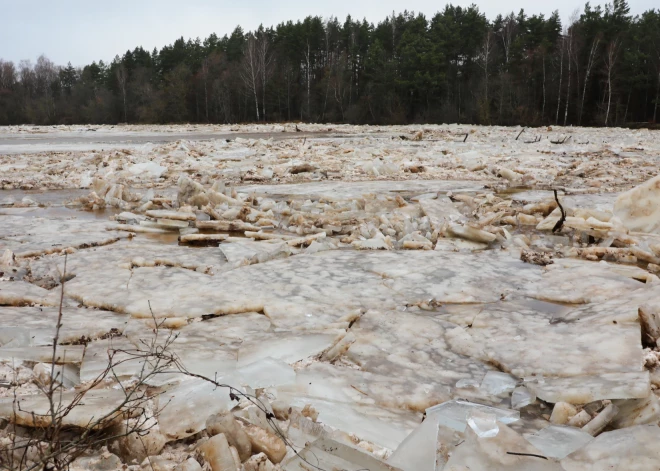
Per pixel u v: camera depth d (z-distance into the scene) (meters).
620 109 47.28
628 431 2.10
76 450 2.00
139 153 17.59
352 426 2.46
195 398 2.57
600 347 3.14
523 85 50.72
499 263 5.34
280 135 31.19
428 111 53.50
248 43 59.25
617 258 5.67
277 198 9.99
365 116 54.62
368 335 3.58
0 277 4.88
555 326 3.59
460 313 4.02
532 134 29.48
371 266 5.26
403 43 59.38
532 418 2.59
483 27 59.12
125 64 71.69
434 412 2.52
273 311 4.02
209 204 8.71
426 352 3.33
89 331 3.57
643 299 3.78
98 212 8.97
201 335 3.56
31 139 28.17
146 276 4.92
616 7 54.44
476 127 39.72
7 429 2.21
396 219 7.66
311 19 67.06
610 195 9.69
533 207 8.26
